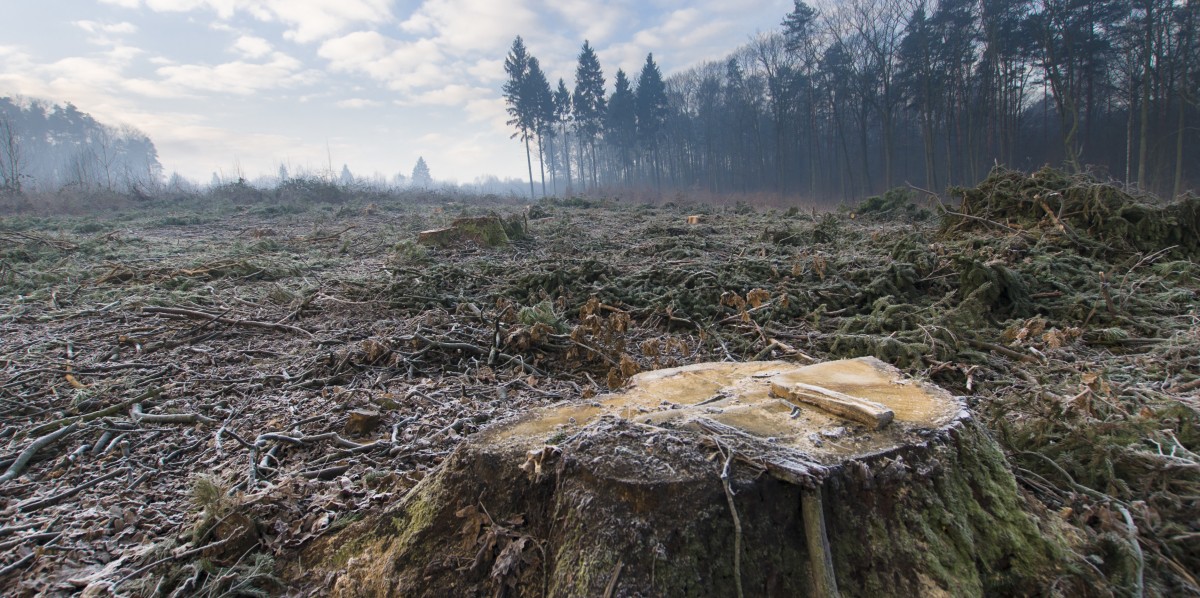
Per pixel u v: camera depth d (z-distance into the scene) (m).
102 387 4.29
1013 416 3.04
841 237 10.91
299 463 3.11
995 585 1.78
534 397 4.04
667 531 1.54
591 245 11.88
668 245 10.95
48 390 4.29
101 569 2.24
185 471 3.09
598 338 4.79
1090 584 1.77
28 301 7.07
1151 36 23.67
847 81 36.56
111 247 11.67
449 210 23.48
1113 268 6.86
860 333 5.12
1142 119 23.86
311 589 1.97
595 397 2.36
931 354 4.40
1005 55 30.00
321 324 6.12
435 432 3.43
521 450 1.86
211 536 2.26
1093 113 31.78
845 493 1.67
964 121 34.53
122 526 2.54
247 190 26.98
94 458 3.26
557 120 64.50
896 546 1.67
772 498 1.63
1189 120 25.58
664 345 5.38
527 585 1.68
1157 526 2.01
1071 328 4.95
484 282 7.81
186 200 26.16
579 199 24.88
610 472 1.63
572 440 1.82
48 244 11.23
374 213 21.67
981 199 9.52
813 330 5.51
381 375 4.49
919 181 40.72
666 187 58.47
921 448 1.81
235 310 6.62
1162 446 2.49
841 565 1.64
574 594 1.54
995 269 5.77
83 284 8.16
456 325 5.61
